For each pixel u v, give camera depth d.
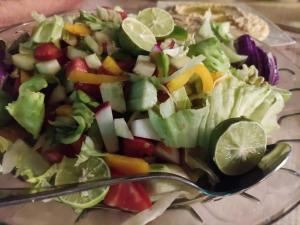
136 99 0.25
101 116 0.24
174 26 0.29
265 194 0.23
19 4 0.38
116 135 0.24
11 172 0.23
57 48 0.27
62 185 0.22
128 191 0.22
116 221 0.22
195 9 0.42
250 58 0.32
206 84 0.25
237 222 0.22
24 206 0.22
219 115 0.25
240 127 0.23
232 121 0.23
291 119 0.28
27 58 0.27
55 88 0.26
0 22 0.37
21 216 0.22
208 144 0.24
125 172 0.23
